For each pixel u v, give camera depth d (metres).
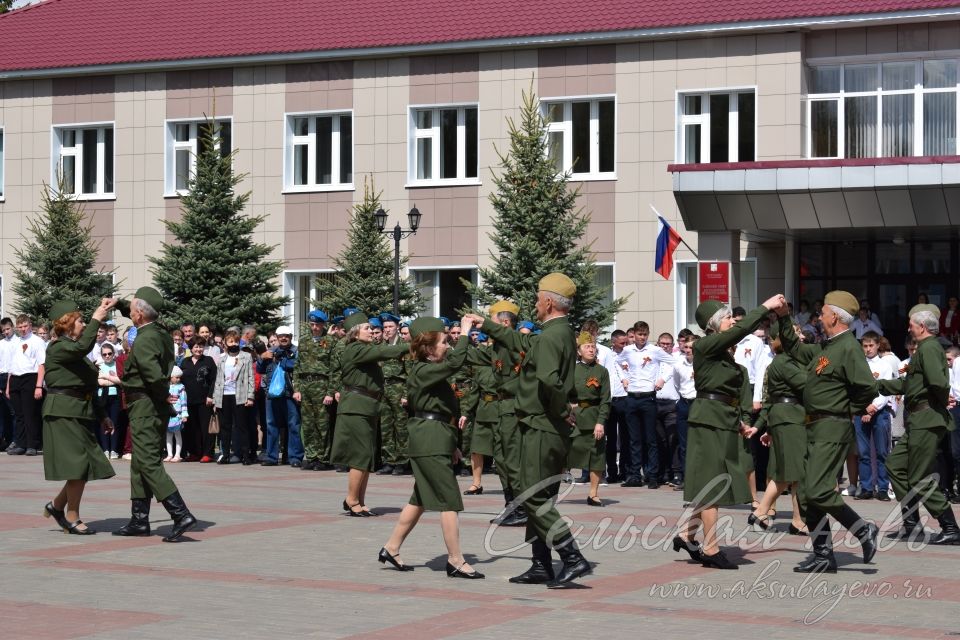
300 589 10.75
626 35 31.45
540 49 32.62
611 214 32.00
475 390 21.14
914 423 14.12
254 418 23.66
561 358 10.90
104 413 14.55
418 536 13.91
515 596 10.52
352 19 35.25
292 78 35.00
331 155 35.03
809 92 30.72
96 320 14.01
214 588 10.77
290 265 35.06
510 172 27.70
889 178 25.25
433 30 33.72
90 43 37.50
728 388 12.17
